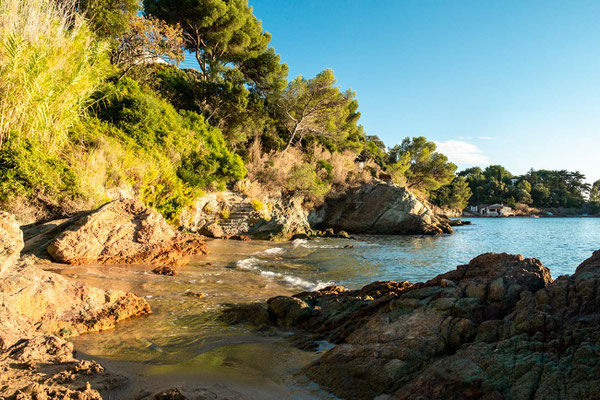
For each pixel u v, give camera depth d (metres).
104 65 15.12
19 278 4.98
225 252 15.19
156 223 11.45
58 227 10.48
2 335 3.91
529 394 3.00
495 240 27.48
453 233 33.19
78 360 3.79
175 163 19.55
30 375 3.31
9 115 11.49
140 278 8.87
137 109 18.81
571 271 14.81
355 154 42.34
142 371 3.97
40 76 11.83
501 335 3.81
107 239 10.36
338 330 5.52
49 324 4.99
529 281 4.64
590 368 3.01
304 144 38.94
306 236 23.72
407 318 4.67
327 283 10.28
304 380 3.98
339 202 34.56
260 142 32.03
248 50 35.78
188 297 7.57
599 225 53.56
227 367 4.27
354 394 3.57
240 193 25.77
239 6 34.72
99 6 19.06
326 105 34.41
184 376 3.90
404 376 3.63
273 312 6.50
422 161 52.81
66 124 13.35
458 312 4.38
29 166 11.81
